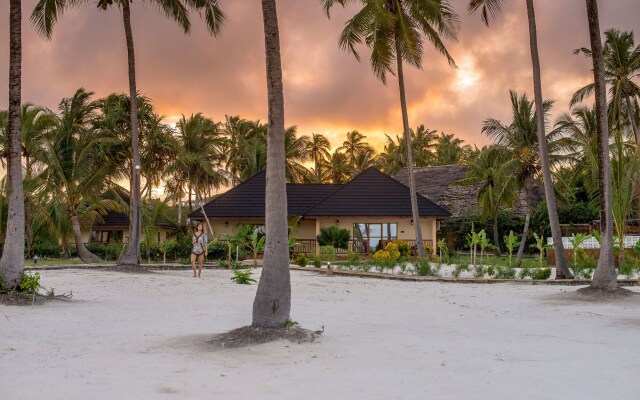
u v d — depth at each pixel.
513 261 29.91
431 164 79.56
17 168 12.50
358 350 7.14
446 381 5.54
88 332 8.57
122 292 14.53
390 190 39.69
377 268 24.11
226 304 12.32
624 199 22.64
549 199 19.97
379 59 26.70
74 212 31.66
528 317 10.66
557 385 5.40
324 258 33.22
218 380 5.64
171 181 52.44
